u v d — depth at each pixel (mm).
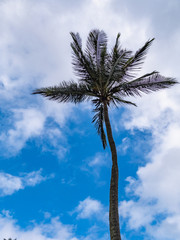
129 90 13547
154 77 13203
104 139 15375
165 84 13047
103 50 13859
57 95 13102
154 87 13289
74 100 13680
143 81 13344
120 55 13867
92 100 14234
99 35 14047
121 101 14617
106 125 13141
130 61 13891
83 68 14125
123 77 14109
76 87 13398
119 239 9125
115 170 11266
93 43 14078
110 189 10719
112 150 12094
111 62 13906
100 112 14961
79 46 13977
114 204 10117
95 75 14023
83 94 13719
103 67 13875
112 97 14555
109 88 14383
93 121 15070
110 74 13398
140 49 13328
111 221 9688
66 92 13070
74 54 14070
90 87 14109
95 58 13891
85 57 14055
